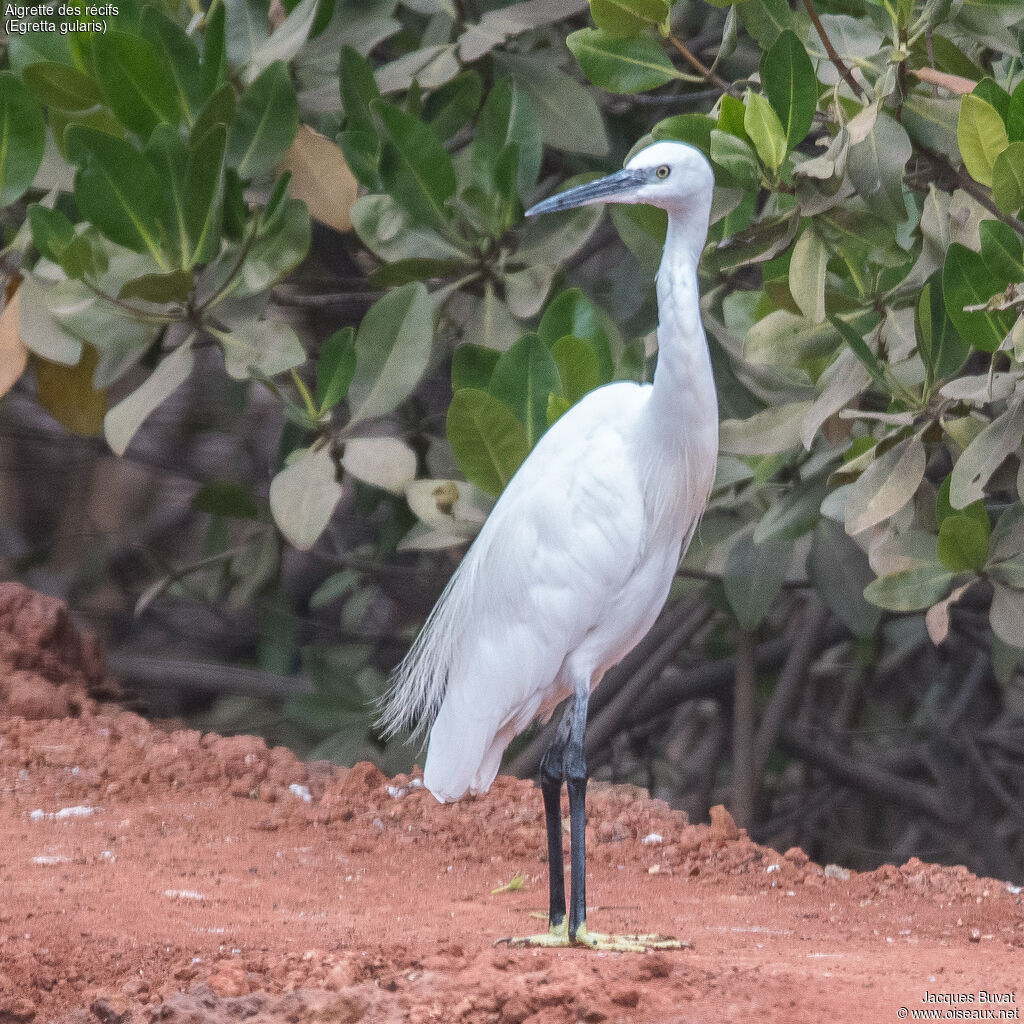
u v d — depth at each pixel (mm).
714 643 16891
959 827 17625
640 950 7246
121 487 19859
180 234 10555
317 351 15656
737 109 8617
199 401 18234
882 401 11156
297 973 6688
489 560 8305
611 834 10344
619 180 7688
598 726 15289
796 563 14078
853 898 9195
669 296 7789
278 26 12203
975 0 8578
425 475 14930
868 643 16125
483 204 11312
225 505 13953
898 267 9852
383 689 15086
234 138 11031
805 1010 6109
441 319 12852
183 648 19172
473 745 8219
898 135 8258
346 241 15148
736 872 9711
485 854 9914
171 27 10656
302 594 18031
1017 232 8703
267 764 11461
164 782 11023
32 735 11406
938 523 9859
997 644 14562
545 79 12406
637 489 8047
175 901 8164
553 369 10289
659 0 8961
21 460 18844
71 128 9938
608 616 8148
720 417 12406
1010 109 8344
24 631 12383
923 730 19266
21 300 11219
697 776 19812
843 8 10070
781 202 9422
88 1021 6438
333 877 9164
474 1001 6203
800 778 21141
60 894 8148
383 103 10719
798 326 9742
